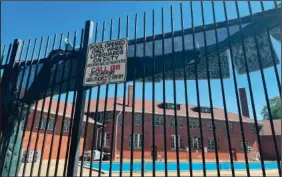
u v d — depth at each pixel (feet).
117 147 94.79
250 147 121.08
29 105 12.42
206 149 115.44
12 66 13.60
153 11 10.98
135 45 10.85
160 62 10.87
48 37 13.01
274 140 7.69
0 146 12.26
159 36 10.52
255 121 8.00
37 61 12.87
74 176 9.81
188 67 10.53
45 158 70.95
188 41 10.48
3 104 13.07
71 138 10.28
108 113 96.32
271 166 82.48
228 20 9.61
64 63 12.05
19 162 11.69
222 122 122.11
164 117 9.14
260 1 9.37
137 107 105.50
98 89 10.75
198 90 9.02
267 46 9.16
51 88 12.66
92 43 11.42
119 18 11.38
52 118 74.95
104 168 57.00
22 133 12.08
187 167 72.08
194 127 116.37
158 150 106.32
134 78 10.30
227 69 9.90
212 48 9.91
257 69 9.14
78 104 10.73
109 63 10.76
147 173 55.83
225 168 74.43
